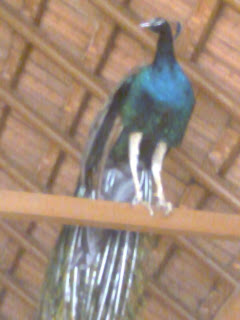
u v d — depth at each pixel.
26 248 7.54
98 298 3.15
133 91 3.53
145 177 3.75
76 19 5.96
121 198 3.58
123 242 3.45
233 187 6.05
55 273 3.26
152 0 5.56
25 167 7.09
